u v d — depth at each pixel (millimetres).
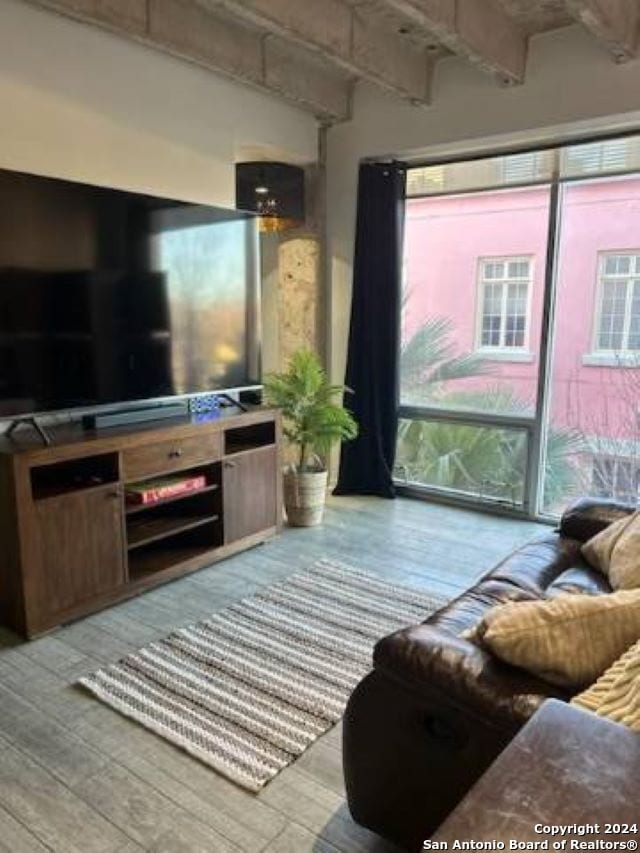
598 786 864
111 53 2988
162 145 3254
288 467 3871
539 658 1238
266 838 1579
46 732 1948
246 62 3371
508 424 4055
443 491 4336
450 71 3693
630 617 1261
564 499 4039
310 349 4352
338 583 3031
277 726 1988
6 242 2482
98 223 2779
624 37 2918
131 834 1581
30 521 2416
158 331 3088
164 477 3072
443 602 2848
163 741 1915
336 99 3992
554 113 3400
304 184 4168
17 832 1584
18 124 2707
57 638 2504
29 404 2627
